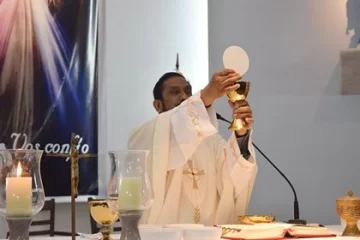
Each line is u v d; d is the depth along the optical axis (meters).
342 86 4.50
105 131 4.87
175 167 2.56
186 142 2.49
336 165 4.61
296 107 4.63
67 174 4.73
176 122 2.50
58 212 4.68
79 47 4.84
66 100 4.79
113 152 1.70
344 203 2.18
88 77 4.85
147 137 2.60
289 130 4.63
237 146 2.68
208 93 2.48
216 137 2.89
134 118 4.93
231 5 4.73
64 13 4.81
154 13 4.96
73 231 1.77
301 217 4.58
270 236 2.06
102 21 4.91
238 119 2.55
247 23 4.71
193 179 2.73
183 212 2.72
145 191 1.69
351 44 4.62
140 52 4.95
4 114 4.61
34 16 4.73
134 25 4.95
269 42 4.68
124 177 1.67
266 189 4.59
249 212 4.55
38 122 4.70
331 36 4.63
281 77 4.65
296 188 4.60
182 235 1.89
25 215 1.62
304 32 4.66
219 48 4.73
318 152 4.61
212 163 2.79
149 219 2.57
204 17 4.95
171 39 4.96
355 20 4.62
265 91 4.65
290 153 4.61
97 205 1.85
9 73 4.64
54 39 4.78
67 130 4.77
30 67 4.70
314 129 4.62
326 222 4.59
